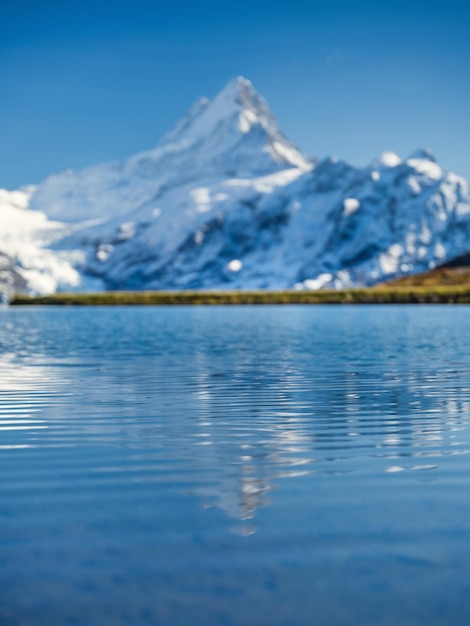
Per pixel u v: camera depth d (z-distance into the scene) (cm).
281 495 1005
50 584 711
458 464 1179
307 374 2436
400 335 4494
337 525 874
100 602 675
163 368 2647
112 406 1795
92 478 1103
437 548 798
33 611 659
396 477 1098
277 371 2528
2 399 1917
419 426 1518
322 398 1906
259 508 945
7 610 661
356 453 1270
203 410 1731
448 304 12900
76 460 1224
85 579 723
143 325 6097
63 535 844
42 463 1203
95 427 1524
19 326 6003
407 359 2938
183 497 998
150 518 905
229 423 1563
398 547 802
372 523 881
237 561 765
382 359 2944
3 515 919
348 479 1089
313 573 735
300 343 3862
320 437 1410
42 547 805
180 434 1445
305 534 845
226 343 3906
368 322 6262
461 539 823
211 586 707
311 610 659
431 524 875
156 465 1185
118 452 1285
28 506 958
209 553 787
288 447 1322
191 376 2394
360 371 2519
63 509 945
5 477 1110
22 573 737
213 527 870
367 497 992
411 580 718
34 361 2930
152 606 667
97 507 952
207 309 11475
